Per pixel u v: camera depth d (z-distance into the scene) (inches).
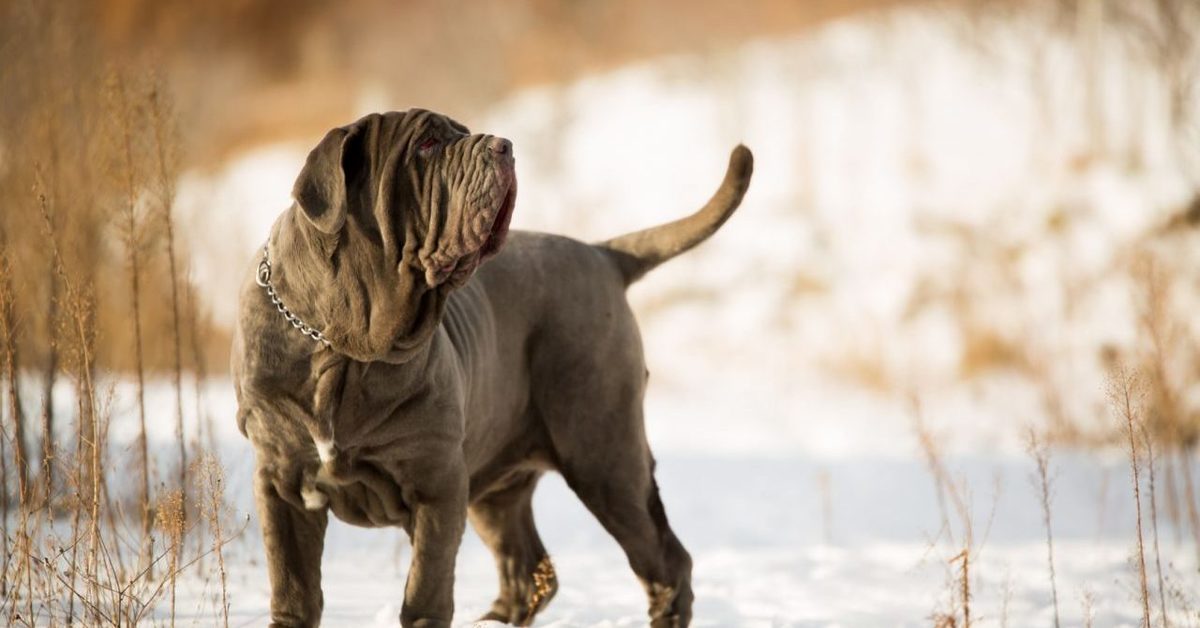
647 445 303.4
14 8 441.1
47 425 334.6
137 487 363.9
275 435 242.8
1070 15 1320.1
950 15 1406.3
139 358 336.2
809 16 1518.2
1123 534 473.1
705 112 1376.7
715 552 447.2
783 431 800.3
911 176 1190.3
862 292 1040.2
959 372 929.5
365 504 253.6
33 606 285.4
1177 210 973.2
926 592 370.3
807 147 1241.4
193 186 1128.2
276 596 248.7
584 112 1446.9
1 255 305.9
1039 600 356.5
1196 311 839.1
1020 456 676.1
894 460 665.0
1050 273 968.3
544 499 537.0
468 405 267.9
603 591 366.9
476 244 223.9
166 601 305.3
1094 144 1129.4
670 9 1603.1
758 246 1129.4
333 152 230.5
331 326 234.5
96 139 399.5
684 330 1070.4
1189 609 327.6
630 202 1267.2
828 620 326.6
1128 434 313.7
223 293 1005.2
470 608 325.7
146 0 1838.1
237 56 1958.7
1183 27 1122.0
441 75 1665.8
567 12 1694.1
